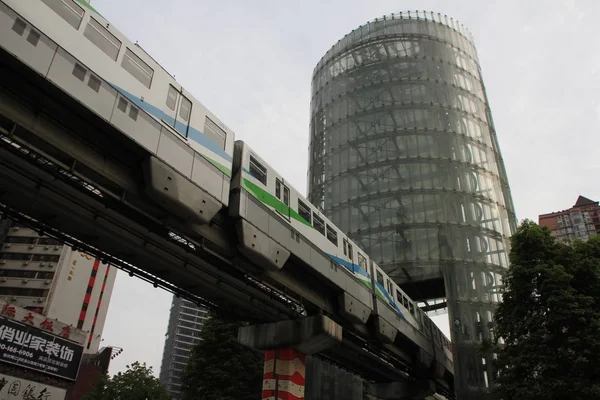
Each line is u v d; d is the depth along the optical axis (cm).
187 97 1844
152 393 4491
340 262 2692
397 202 5059
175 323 17625
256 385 3769
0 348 4728
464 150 5350
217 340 3875
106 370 7394
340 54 6562
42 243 7838
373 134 5578
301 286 2395
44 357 5134
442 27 6384
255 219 1981
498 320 2688
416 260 4694
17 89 1286
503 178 5528
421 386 4003
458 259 4653
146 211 1647
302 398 2417
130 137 1485
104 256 1780
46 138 1332
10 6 1234
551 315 2347
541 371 2298
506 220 5106
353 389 4838
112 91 1472
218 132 1970
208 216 1759
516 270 2594
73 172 1398
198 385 3722
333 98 6238
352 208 5244
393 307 3306
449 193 5022
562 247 2588
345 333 2827
